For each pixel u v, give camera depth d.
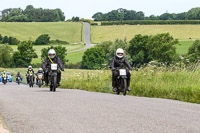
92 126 9.31
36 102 15.80
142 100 17.69
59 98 17.83
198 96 20.23
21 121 10.54
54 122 10.11
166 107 14.11
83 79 41.81
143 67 33.12
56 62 29.00
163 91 23.19
